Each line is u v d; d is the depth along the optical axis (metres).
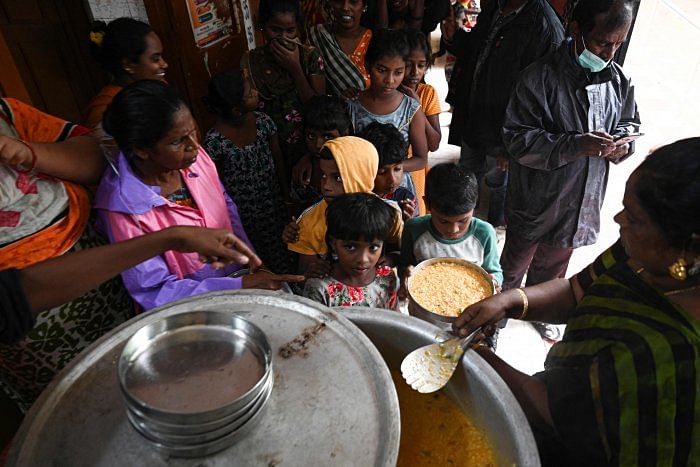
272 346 0.86
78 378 0.80
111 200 1.29
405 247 1.83
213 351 0.81
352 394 0.78
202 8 2.87
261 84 2.49
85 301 1.38
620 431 0.78
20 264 1.21
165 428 0.65
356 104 2.19
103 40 1.88
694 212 0.69
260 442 0.71
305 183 2.28
